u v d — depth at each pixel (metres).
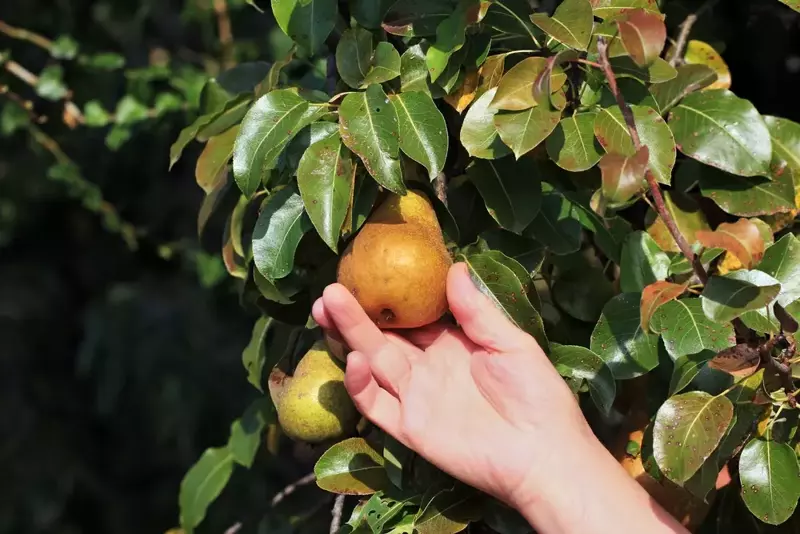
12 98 2.37
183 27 3.39
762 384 1.17
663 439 1.18
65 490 3.80
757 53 1.87
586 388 1.30
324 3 1.33
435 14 1.31
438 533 1.26
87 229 3.68
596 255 1.50
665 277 1.33
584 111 1.29
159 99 2.46
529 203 1.32
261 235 1.30
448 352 1.26
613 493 1.15
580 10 1.22
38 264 3.82
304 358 1.41
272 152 1.25
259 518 2.27
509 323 1.19
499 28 1.31
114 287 3.79
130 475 3.94
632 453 1.39
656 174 1.24
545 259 1.45
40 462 3.82
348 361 1.22
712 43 1.68
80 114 2.47
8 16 2.68
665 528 1.13
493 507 1.29
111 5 2.83
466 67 1.32
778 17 1.84
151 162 3.18
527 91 1.22
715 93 1.35
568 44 1.21
